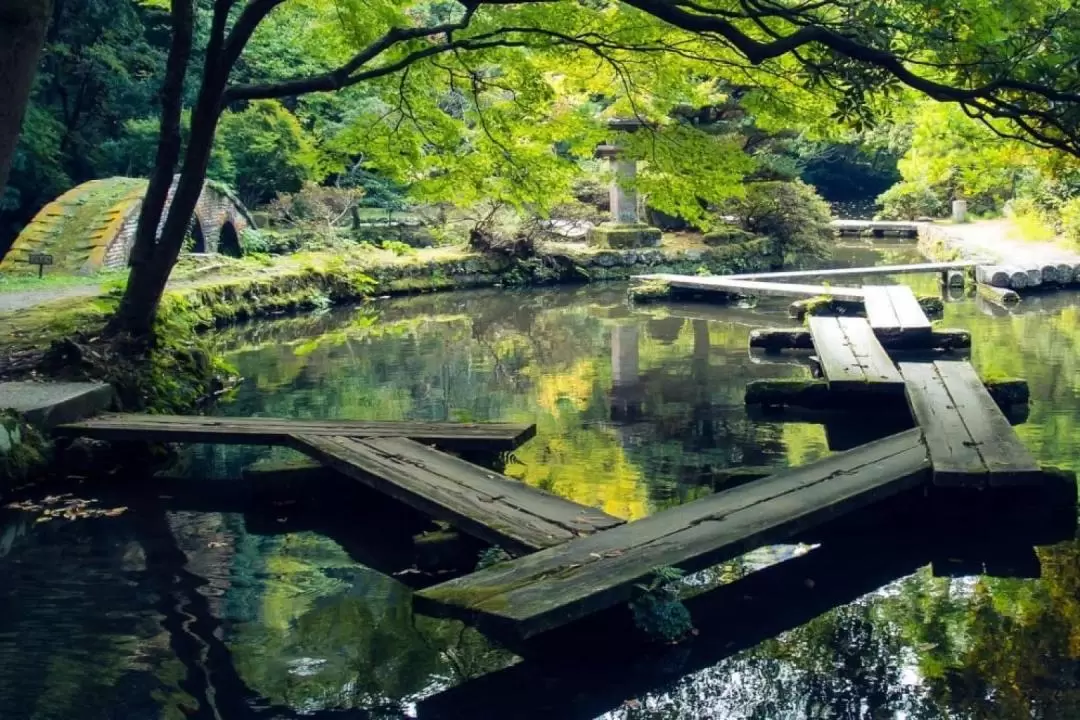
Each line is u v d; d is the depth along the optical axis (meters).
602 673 4.23
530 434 7.10
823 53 6.19
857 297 14.76
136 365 8.66
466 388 10.22
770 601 4.98
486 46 8.15
